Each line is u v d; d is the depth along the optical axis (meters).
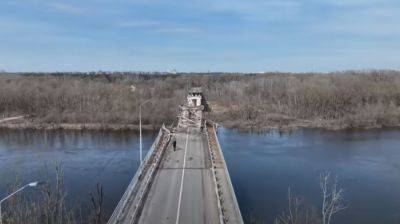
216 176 54.81
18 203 57.56
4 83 187.88
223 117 150.25
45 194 61.28
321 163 89.38
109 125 140.75
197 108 107.25
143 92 186.00
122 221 40.22
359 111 151.88
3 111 163.00
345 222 57.88
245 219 57.53
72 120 147.25
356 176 79.69
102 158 95.38
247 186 72.69
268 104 171.50
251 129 135.38
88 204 63.84
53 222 53.22
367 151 101.44
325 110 158.38
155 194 48.22
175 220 41.03
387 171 83.38
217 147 71.25
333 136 122.94
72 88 176.12
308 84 178.88
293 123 144.75
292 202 64.12
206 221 40.84
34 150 105.44
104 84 198.25
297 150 102.69
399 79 195.62
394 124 143.50
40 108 161.12
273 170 83.25
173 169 58.62
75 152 102.50
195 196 47.56
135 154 99.69
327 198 65.62
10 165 88.69
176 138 81.38
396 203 65.31
